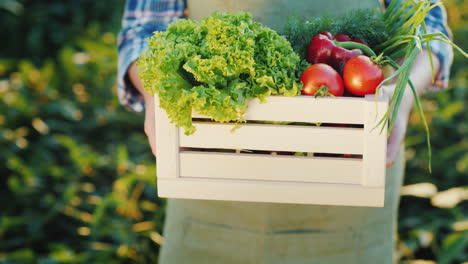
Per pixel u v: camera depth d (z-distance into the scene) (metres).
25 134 3.21
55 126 3.28
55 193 2.89
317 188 1.26
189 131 1.23
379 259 1.66
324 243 1.59
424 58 1.48
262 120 1.24
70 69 3.66
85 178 2.98
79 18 4.30
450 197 2.50
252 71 1.19
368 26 1.36
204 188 1.29
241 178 1.28
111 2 4.40
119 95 1.59
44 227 2.74
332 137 1.23
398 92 1.17
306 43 1.34
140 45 1.52
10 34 4.23
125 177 2.69
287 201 1.27
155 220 2.60
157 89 1.21
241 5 1.48
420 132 3.16
